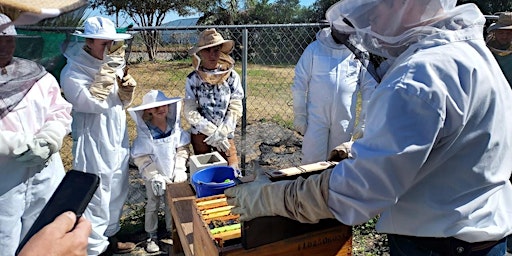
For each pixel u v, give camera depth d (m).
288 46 8.18
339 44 3.73
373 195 1.26
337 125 3.84
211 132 3.68
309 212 1.40
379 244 3.52
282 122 7.98
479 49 1.32
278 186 1.47
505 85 1.37
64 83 2.89
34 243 0.87
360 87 3.91
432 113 1.17
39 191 2.53
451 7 1.31
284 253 1.65
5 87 1.31
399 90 1.20
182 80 11.72
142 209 4.27
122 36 2.94
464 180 1.32
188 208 2.57
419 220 1.38
